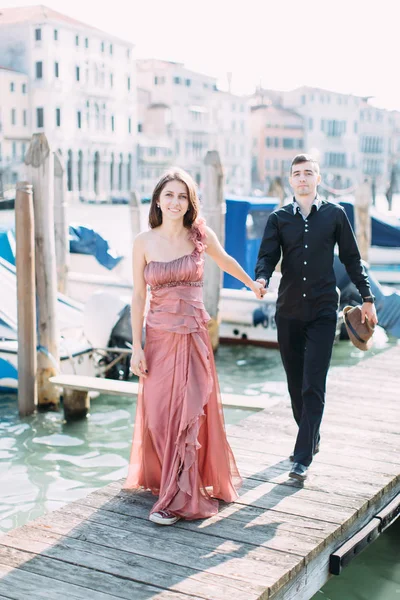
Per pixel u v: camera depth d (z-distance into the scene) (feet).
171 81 278.26
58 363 26.12
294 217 14.20
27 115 224.94
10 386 27.99
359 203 47.16
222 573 10.82
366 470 14.98
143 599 10.13
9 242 35.32
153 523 12.42
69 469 20.54
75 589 10.38
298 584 11.41
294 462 14.19
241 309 37.78
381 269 52.60
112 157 251.60
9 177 216.74
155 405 12.53
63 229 40.24
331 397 20.71
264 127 319.88
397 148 368.48
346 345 37.93
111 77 248.11
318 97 331.98
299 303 14.19
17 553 11.37
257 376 31.73
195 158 288.71
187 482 12.39
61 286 40.32
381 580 14.73
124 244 78.13
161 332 12.43
